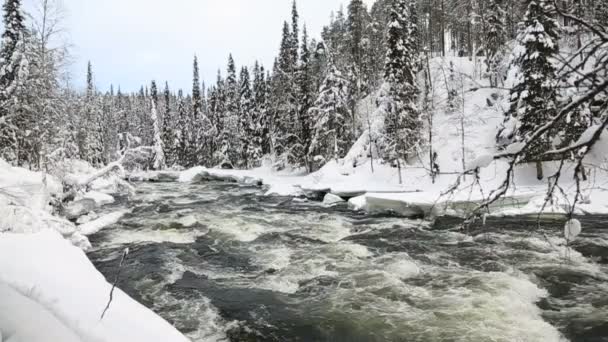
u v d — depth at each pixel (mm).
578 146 2062
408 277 10055
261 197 27000
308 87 39469
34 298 5391
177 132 60406
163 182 41594
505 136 17359
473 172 2406
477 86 2930
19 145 24453
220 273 10805
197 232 15531
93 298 5484
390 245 13117
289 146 42531
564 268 10164
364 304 8570
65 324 4770
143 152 19844
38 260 6602
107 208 20969
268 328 7723
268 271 10938
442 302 8414
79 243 12625
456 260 11281
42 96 23297
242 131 50344
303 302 8844
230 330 7656
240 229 15891
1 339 4277
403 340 7078
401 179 26172
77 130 36375
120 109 78500
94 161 46031
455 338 6988
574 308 8008
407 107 26938
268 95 48312
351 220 17859
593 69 1990
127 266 11336
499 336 6977
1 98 23891
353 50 42406
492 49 22016
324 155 37312
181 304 8812
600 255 11008
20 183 15055
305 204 23406
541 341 6801
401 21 29078
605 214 14969
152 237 14750
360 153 33094
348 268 10883
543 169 21172
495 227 14656
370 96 44062
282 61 44875
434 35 46781
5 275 5941
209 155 60062
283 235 15000
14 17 27578
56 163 17141
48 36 23078
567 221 2188
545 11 2359
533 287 9016
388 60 28531
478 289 8977
